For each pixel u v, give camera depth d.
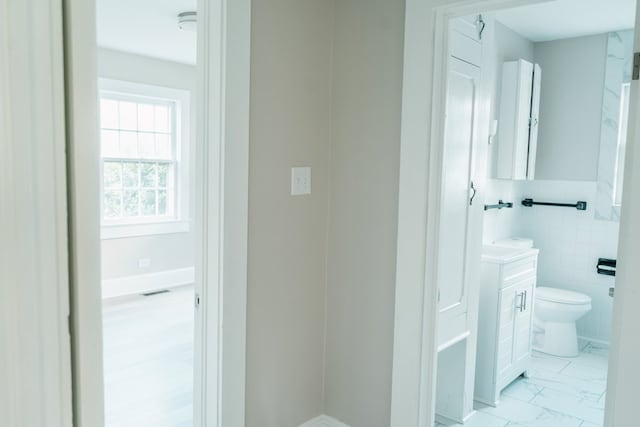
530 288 3.27
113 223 4.95
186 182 5.51
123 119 5.00
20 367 0.46
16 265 0.45
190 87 5.44
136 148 5.13
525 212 4.23
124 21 3.69
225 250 1.82
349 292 2.26
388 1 2.04
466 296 2.64
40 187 0.46
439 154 1.97
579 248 4.00
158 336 3.89
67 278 0.50
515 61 3.60
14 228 0.45
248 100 1.85
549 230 4.14
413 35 1.94
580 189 3.97
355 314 2.24
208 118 1.80
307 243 2.21
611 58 3.72
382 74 2.08
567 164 3.99
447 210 2.42
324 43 2.19
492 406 2.93
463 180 2.54
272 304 2.07
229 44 1.76
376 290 2.16
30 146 0.45
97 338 0.54
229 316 1.86
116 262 4.96
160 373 3.22
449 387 2.75
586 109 3.87
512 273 3.01
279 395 2.15
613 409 1.54
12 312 0.45
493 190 3.67
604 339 3.95
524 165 3.71
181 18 3.55
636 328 1.47
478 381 2.98
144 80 5.02
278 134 2.02
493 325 2.91
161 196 5.39
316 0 2.13
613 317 1.56
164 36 4.15
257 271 1.99
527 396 3.07
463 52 2.42
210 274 1.84
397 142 2.06
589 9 3.21
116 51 4.75
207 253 1.84
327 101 2.24
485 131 2.70
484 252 3.21
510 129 3.53
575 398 3.04
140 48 4.63
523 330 3.23
